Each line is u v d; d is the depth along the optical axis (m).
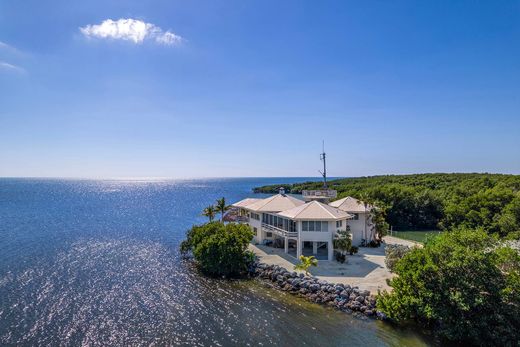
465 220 65.38
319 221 40.66
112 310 28.88
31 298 31.09
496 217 60.84
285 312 28.27
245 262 39.62
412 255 25.69
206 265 39.31
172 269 41.41
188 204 138.62
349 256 42.84
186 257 47.44
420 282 23.84
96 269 40.84
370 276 34.38
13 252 48.50
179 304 30.23
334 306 28.97
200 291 33.56
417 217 74.31
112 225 77.00
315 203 43.22
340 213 42.75
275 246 48.31
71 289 33.72
